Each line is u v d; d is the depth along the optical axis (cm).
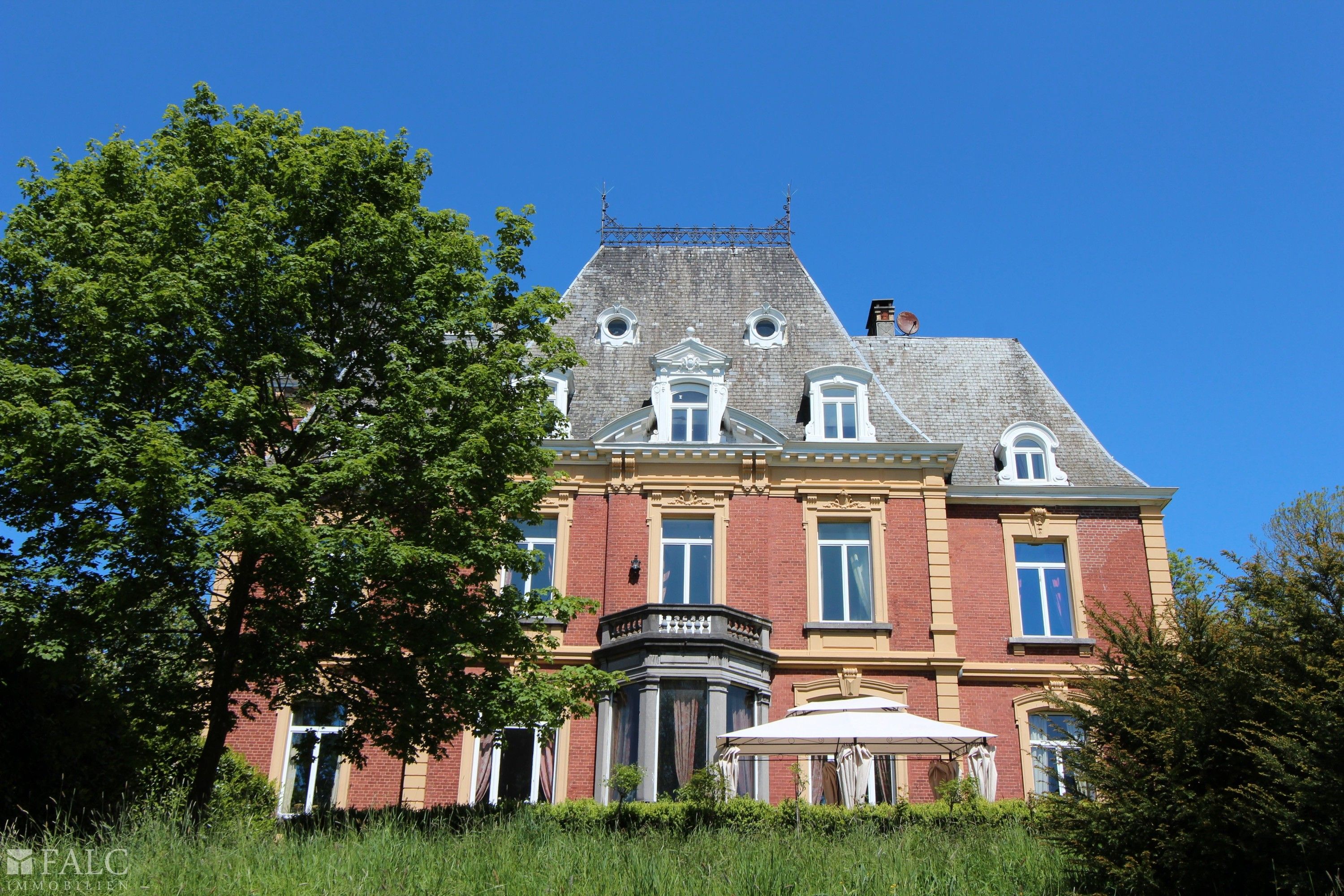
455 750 2120
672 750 2006
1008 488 2428
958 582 2361
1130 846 1007
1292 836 897
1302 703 927
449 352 1655
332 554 1383
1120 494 2416
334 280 1597
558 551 2300
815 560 2295
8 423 1270
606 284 2811
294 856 1043
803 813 1619
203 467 1403
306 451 1565
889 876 1066
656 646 2055
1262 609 1062
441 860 1045
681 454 2339
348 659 1761
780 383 2548
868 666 2200
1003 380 2778
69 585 1343
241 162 1606
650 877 1038
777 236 2934
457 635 1510
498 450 1572
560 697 1582
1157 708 1051
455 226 1750
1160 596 2347
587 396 2514
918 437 2436
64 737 1450
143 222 1491
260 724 2123
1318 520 1347
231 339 1454
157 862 988
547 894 969
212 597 1566
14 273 1482
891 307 3073
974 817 1556
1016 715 2238
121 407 1366
